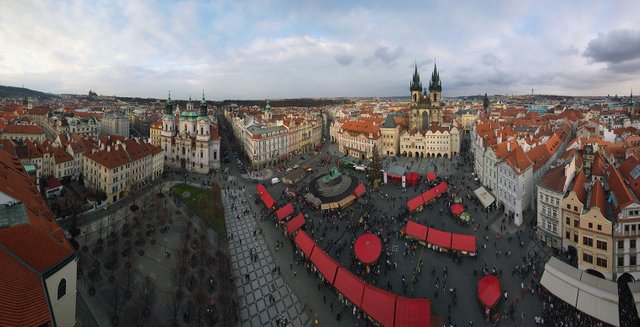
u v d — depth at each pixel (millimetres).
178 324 72188
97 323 71000
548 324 69562
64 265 53781
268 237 111938
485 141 159375
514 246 101062
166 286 84500
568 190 101062
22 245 50469
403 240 106812
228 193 156000
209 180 179500
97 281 84500
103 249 98812
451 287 83125
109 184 139000
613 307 68000
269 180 182875
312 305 79562
